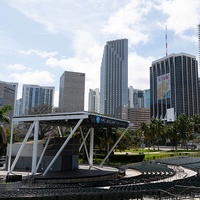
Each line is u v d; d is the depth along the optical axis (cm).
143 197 1866
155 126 9812
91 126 4312
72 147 4069
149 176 3625
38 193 1691
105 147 6469
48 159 3853
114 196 1653
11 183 2555
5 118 3697
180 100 19562
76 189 2022
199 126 11262
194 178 2884
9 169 3434
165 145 15150
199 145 12781
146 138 9888
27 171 3688
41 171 3747
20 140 7538
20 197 1400
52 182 2989
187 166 4994
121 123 3838
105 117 3447
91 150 4341
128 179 3503
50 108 7856
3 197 1374
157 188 2016
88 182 3022
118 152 9312
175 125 10825
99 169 4072
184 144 13238
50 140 4016
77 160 4172
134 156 6400
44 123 4003
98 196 1595
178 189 1977
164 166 4916
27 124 7406
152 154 7981
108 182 3000
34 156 3203
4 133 3769
